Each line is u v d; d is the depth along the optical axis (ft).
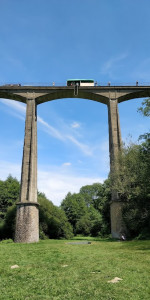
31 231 93.04
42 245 75.25
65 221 153.58
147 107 82.48
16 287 26.18
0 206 152.05
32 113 111.96
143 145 96.68
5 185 160.97
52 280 28.45
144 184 87.61
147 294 22.53
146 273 30.04
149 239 79.97
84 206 246.68
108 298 21.84
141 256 42.88
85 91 116.26
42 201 142.10
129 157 97.19
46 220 136.56
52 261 41.63
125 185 93.20
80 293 23.44
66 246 69.00
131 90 117.08
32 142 106.11
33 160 104.53
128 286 25.02
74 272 32.14
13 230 118.01
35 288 25.58
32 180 101.09
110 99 115.96
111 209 101.71
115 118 112.57
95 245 71.20
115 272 30.94
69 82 122.62
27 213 94.89
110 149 111.86
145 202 90.02
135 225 90.79
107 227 150.71
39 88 115.44
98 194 179.63
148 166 87.15
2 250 60.49
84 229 221.66
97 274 30.60
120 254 47.14
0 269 35.65
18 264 39.73
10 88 114.62
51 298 22.36
